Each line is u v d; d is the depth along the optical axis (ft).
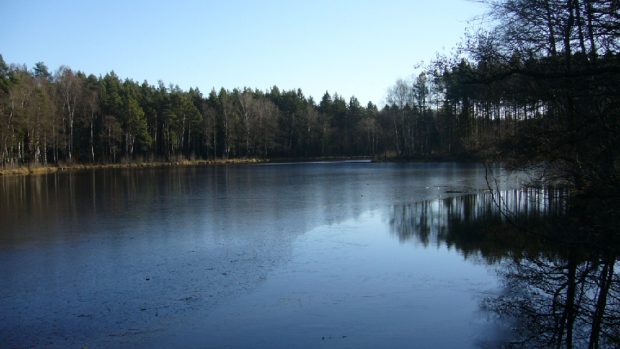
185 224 69.31
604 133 29.76
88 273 44.21
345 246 53.88
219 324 31.96
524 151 36.42
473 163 201.98
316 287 39.32
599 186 31.78
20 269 45.85
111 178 163.43
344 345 28.60
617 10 26.84
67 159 233.76
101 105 258.37
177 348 28.55
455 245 53.42
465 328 31.07
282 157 324.19
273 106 330.13
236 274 43.24
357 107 353.92
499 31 32.27
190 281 41.34
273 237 59.36
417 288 38.83
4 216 78.48
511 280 40.34
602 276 38.83
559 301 35.40
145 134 266.98
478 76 32.35
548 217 57.16
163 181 148.77
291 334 30.22
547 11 29.63
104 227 67.36
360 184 129.80
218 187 126.82
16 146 208.54
